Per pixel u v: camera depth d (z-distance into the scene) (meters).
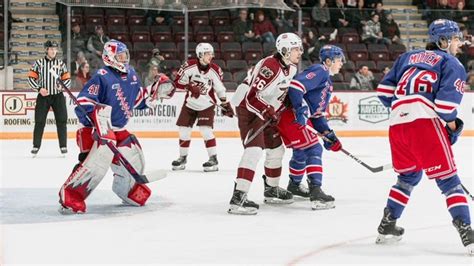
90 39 14.95
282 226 6.07
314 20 16.52
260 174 9.55
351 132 15.98
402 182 5.34
